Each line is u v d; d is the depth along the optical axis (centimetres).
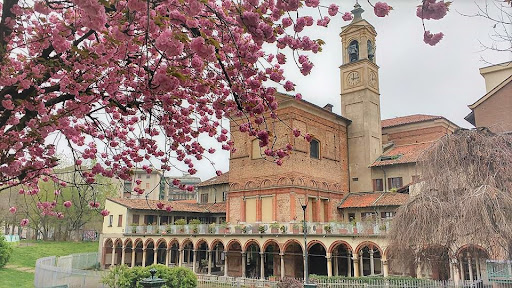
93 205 937
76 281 2661
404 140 4450
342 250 3516
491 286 1811
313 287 1528
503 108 2920
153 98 718
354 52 4384
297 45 587
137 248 4472
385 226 2784
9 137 650
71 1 491
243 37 604
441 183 1625
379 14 515
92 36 646
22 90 606
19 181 765
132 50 605
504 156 1569
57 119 677
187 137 927
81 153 874
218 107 800
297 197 3394
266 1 571
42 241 6097
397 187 3831
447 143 1688
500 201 1438
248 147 3794
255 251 3803
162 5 493
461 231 1446
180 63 618
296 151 3456
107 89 686
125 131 942
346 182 4062
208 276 3481
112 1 497
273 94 717
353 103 4262
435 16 463
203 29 536
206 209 5066
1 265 3709
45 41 590
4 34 559
